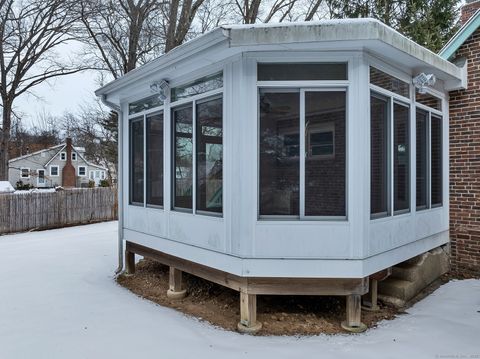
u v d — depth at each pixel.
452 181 5.96
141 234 5.72
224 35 3.46
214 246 4.20
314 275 3.80
